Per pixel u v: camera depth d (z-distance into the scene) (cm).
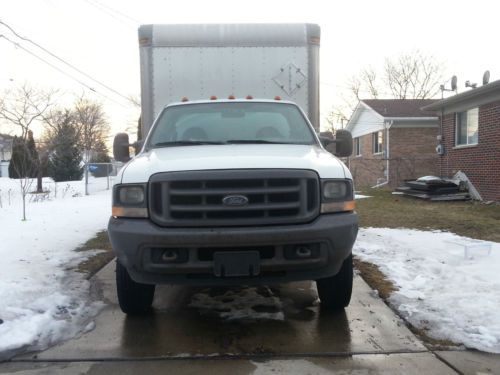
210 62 674
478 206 1264
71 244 779
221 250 370
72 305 476
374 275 577
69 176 3081
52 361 362
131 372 344
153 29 673
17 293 481
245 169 373
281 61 677
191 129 511
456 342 387
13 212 1216
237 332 416
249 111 539
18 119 2206
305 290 538
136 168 396
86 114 3528
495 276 549
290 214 376
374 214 1143
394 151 2364
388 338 399
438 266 602
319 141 504
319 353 372
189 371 345
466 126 1522
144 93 677
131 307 444
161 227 372
